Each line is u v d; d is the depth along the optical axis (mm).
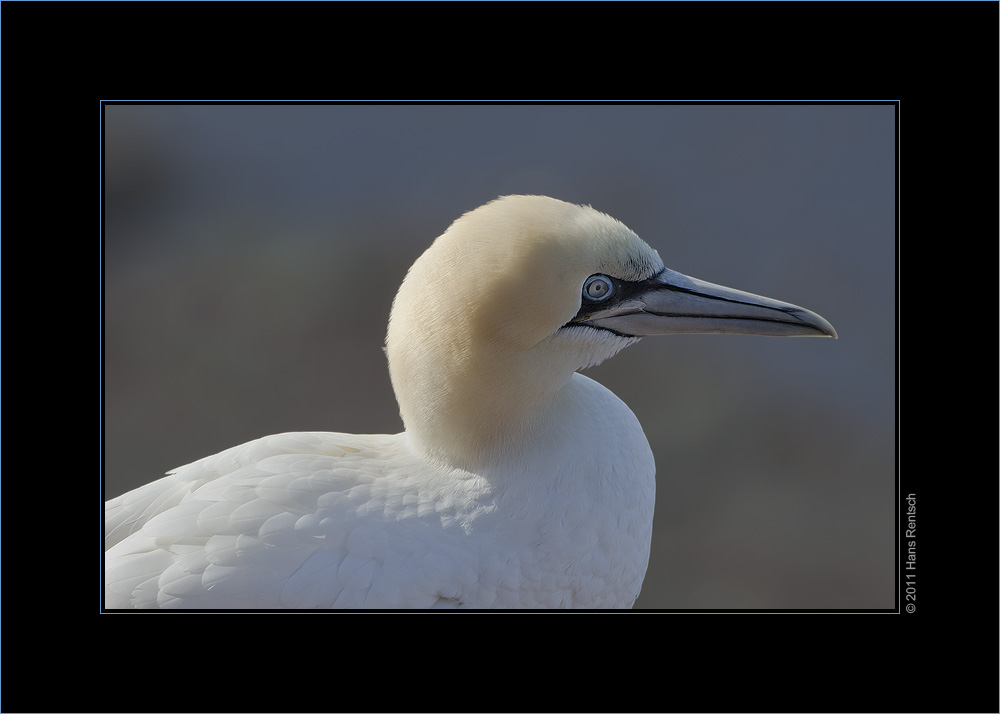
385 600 7156
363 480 7578
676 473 17922
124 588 7199
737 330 7820
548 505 7391
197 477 8008
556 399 7684
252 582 7098
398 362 7484
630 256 7516
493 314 7039
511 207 7281
